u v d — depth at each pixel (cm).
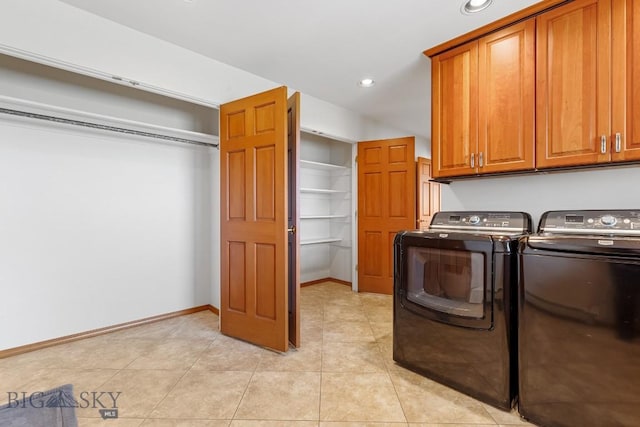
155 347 238
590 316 131
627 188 172
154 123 290
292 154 239
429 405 165
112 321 268
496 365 160
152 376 195
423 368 193
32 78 230
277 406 165
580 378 134
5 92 220
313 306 348
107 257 265
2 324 218
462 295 172
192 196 318
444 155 220
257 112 238
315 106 340
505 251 155
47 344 235
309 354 227
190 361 215
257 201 239
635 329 121
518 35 186
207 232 329
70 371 201
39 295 233
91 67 194
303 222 438
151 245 291
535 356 147
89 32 193
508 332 156
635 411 122
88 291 256
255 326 242
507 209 216
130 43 210
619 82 151
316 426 150
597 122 158
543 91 175
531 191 205
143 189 286
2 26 166
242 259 250
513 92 187
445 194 248
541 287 144
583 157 162
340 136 372
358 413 160
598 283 129
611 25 154
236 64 262
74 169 248
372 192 404
